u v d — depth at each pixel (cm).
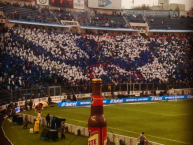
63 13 8850
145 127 3634
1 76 5319
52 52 7106
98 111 965
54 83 6406
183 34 10050
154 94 7131
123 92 7162
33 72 6125
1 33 6219
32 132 3422
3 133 3419
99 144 945
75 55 7531
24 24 7712
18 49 6300
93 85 980
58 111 5106
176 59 8750
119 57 8181
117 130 3462
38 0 8500
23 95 5431
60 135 3294
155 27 9906
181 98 7106
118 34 9056
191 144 2752
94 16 9475
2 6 7381
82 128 3275
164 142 2858
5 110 4650
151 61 8412
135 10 10175
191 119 4197
